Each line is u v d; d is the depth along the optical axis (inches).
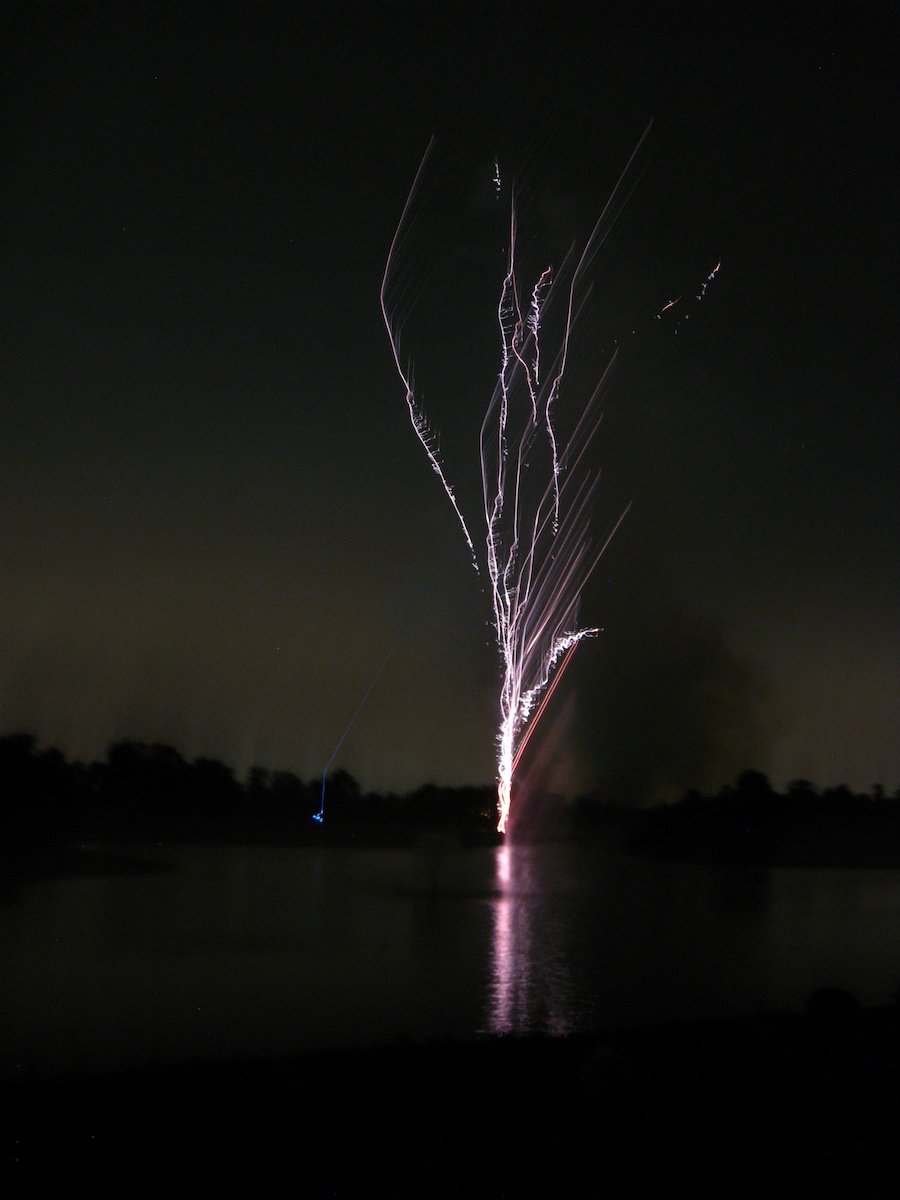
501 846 1565.0
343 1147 212.4
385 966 583.2
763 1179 200.7
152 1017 442.3
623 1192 195.9
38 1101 230.1
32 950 621.9
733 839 1491.1
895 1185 199.8
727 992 512.4
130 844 1384.1
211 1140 214.2
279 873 1156.5
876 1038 264.1
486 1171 201.9
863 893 1035.3
